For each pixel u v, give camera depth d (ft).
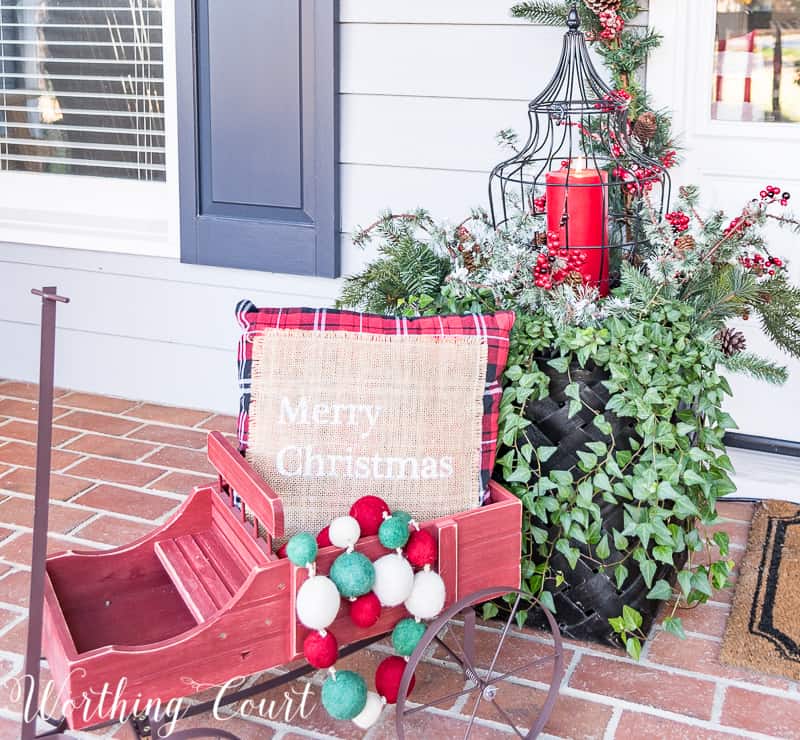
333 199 9.74
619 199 7.78
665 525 6.72
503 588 5.96
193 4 9.74
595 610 6.92
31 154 11.41
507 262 6.65
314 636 5.47
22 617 7.22
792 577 7.72
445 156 9.45
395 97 9.47
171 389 11.18
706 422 7.53
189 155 10.16
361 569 5.46
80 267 11.21
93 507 8.86
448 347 6.07
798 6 8.50
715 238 6.81
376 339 6.01
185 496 9.09
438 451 6.04
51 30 11.00
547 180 7.09
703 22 8.70
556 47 8.87
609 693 6.48
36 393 11.55
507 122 9.18
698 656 6.87
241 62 9.75
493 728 6.17
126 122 10.87
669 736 6.08
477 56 9.12
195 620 5.82
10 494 9.08
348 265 10.00
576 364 6.58
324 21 9.34
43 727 6.13
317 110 9.59
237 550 5.97
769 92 8.73
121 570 6.12
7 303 11.68
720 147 8.94
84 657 5.01
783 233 8.91
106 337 11.31
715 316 6.98
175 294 10.84
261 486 5.54
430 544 5.70
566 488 6.66
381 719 6.26
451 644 6.95
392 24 9.32
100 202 11.16
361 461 5.96
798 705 6.36
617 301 6.61
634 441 6.67
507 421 6.55
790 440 9.32
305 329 6.00
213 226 10.28
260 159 9.94
